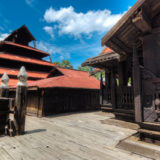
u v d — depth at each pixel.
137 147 3.09
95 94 13.02
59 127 5.55
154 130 3.23
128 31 3.68
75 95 11.20
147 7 3.08
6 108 4.60
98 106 13.00
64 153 3.00
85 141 3.80
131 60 6.32
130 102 5.43
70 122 6.61
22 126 4.50
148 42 3.49
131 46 4.56
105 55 7.10
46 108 8.90
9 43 20.56
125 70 6.84
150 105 3.28
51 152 3.06
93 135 4.36
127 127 5.22
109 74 8.91
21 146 3.43
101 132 4.70
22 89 4.58
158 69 3.27
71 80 11.92
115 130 4.91
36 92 9.55
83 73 18.69
